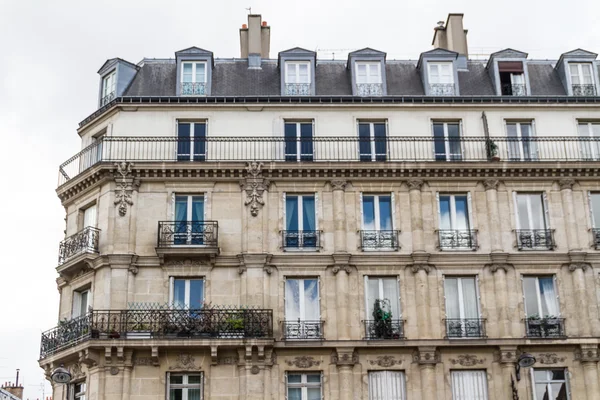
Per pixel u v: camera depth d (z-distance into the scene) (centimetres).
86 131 3675
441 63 3725
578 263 3344
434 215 3400
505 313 3256
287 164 3381
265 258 3275
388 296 3306
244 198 3375
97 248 3309
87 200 3484
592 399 3159
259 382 3108
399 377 3183
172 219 3353
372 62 3716
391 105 3553
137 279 3269
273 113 3531
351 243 3347
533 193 3475
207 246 3259
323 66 3803
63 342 3256
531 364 2950
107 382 3073
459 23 3953
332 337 3198
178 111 3522
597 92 3694
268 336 3142
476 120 3566
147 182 3397
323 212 3381
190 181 3400
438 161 3412
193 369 3130
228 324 3147
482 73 3819
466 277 3341
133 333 3134
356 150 3472
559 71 3816
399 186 3434
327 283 3281
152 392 3095
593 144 3550
